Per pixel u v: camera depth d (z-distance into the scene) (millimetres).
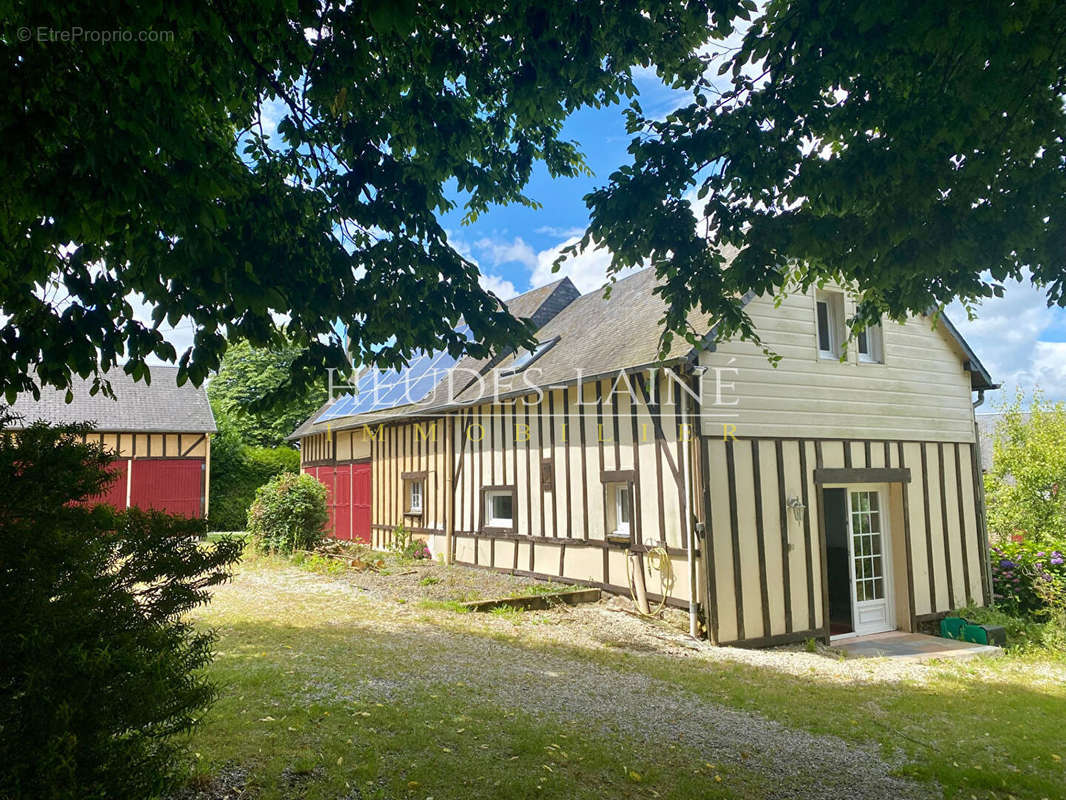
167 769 2725
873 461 9539
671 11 4098
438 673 5742
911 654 8359
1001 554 11172
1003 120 3520
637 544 9016
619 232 4750
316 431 18797
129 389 21609
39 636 2215
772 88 4156
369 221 4578
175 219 2936
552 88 4336
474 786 3750
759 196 4621
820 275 5426
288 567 11891
